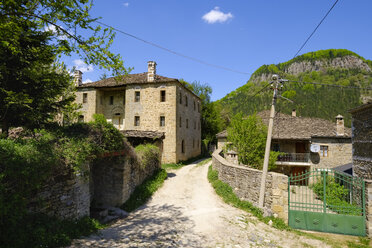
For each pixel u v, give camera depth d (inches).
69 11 210.2
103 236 235.6
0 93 275.0
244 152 622.2
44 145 226.5
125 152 367.2
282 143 866.1
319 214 327.0
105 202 363.9
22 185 181.3
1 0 178.2
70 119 476.7
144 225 282.0
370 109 448.8
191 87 1515.7
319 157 794.2
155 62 953.5
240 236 270.1
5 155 176.6
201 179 606.5
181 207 371.6
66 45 238.8
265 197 363.3
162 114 898.1
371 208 313.0
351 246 277.3
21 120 310.7
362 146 476.4
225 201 418.6
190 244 234.1
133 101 940.6
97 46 243.0
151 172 560.4
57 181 227.9
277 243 267.1
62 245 194.7
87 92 994.7
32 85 313.9
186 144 1018.1
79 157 247.3
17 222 179.6
